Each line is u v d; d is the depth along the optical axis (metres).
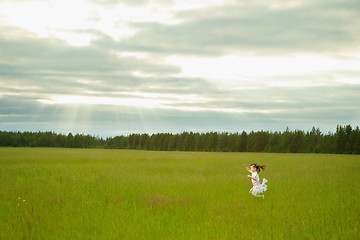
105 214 8.99
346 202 10.56
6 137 154.25
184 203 10.55
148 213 9.13
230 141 139.38
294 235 6.93
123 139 187.75
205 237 6.79
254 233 7.06
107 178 17.72
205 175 20.72
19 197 10.60
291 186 14.84
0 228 7.31
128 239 6.70
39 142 162.88
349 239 6.63
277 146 120.25
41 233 7.06
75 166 27.17
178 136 161.62
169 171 23.61
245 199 11.38
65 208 9.66
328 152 101.69
